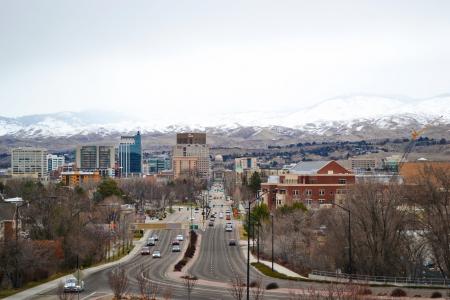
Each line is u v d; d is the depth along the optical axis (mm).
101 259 163000
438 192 120062
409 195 127125
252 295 92750
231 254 173000
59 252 137250
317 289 93438
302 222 169625
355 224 124125
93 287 107812
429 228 119688
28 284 115500
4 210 154375
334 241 129875
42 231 145500
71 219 149875
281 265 146375
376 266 120562
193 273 129750
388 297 87750
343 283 95000
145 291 96562
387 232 121125
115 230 199750
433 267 126875
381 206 121500
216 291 101625
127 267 141875
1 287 111375
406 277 113938
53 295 100188
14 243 113312
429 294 91625
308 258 148500
